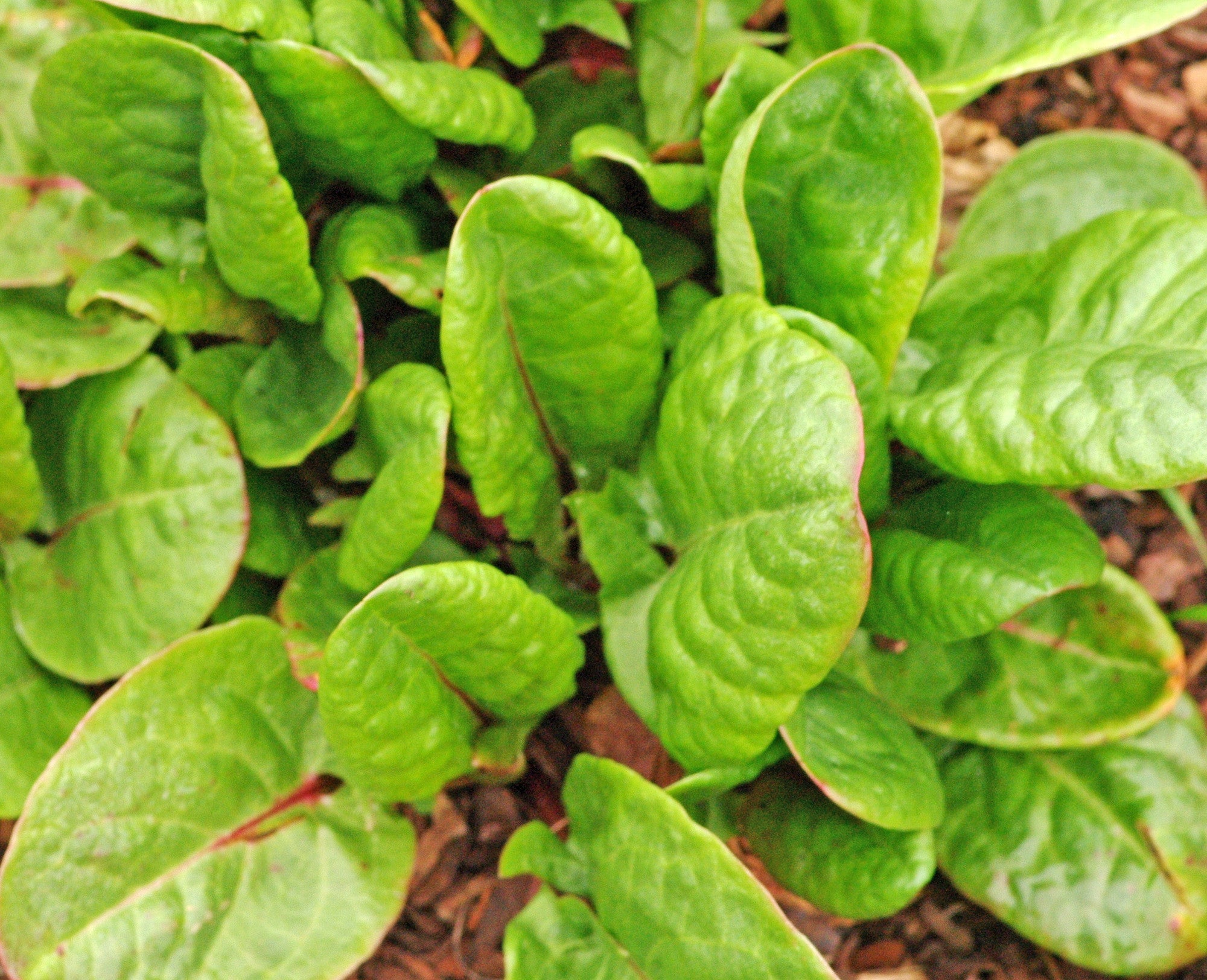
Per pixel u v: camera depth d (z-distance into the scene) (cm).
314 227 48
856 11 48
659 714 43
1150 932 47
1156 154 53
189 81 42
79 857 44
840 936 50
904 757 44
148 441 46
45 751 47
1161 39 56
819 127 42
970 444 41
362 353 44
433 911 50
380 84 42
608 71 48
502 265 42
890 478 47
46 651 47
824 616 38
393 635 41
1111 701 47
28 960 43
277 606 47
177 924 44
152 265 47
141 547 46
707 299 48
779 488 39
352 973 50
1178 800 48
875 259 43
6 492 46
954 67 47
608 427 46
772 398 40
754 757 43
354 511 47
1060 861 48
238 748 46
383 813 48
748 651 40
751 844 47
